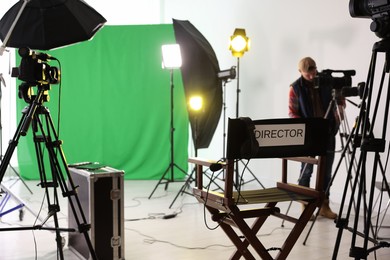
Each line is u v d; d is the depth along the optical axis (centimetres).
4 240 329
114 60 598
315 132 234
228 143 221
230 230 249
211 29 651
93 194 271
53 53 582
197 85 496
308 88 383
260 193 254
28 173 598
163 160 612
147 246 317
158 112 606
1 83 558
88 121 598
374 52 194
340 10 438
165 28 598
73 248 303
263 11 545
